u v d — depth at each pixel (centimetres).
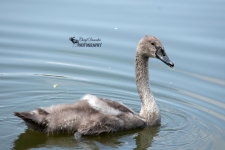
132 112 1365
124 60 1809
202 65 1758
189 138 1300
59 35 1939
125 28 1978
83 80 1678
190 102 1540
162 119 1433
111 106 1312
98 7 2156
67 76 1703
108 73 1730
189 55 1816
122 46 1877
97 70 1747
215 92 1595
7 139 1238
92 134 1277
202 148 1235
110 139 1284
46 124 1229
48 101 1515
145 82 1413
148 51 1395
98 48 1886
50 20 2034
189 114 1462
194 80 1675
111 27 1984
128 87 1642
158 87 1650
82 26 1991
